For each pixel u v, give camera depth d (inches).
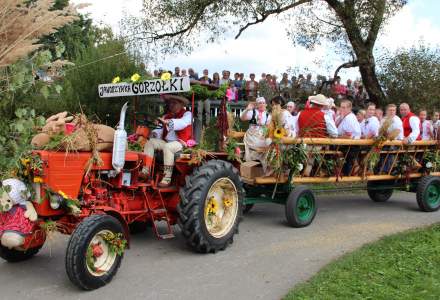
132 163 225.8
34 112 173.2
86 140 197.5
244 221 319.0
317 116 325.1
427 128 455.8
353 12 575.2
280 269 219.8
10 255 218.4
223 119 260.2
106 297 183.9
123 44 502.9
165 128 242.5
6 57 159.3
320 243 265.1
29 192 187.6
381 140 340.8
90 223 186.5
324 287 188.1
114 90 242.1
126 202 227.3
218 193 248.2
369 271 208.7
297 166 303.1
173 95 241.4
